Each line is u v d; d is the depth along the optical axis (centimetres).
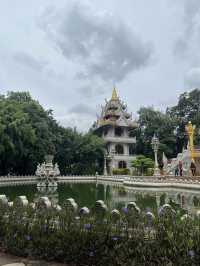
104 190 3812
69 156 7662
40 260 787
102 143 8006
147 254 652
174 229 666
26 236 814
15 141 5759
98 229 733
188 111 9781
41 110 7344
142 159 6688
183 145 9425
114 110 9119
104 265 702
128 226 744
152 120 9400
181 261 612
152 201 2533
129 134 9325
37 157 6512
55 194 3188
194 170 5197
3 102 6222
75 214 872
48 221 824
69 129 7938
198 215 780
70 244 752
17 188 4172
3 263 769
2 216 908
